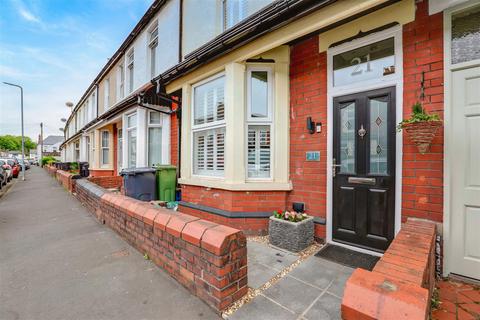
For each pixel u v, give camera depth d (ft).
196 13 18.69
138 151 23.35
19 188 37.11
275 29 10.52
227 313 6.42
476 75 7.64
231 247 6.68
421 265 5.44
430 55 8.47
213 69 13.79
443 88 8.18
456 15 8.07
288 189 12.31
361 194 10.09
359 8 8.32
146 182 19.12
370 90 9.91
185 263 7.59
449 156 8.02
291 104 12.48
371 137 9.88
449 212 8.02
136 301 7.04
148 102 20.71
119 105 26.61
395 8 9.20
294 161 12.37
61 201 24.64
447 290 7.34
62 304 6.98
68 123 83.10
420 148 8.16
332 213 10.93
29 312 6.65
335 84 10.97
